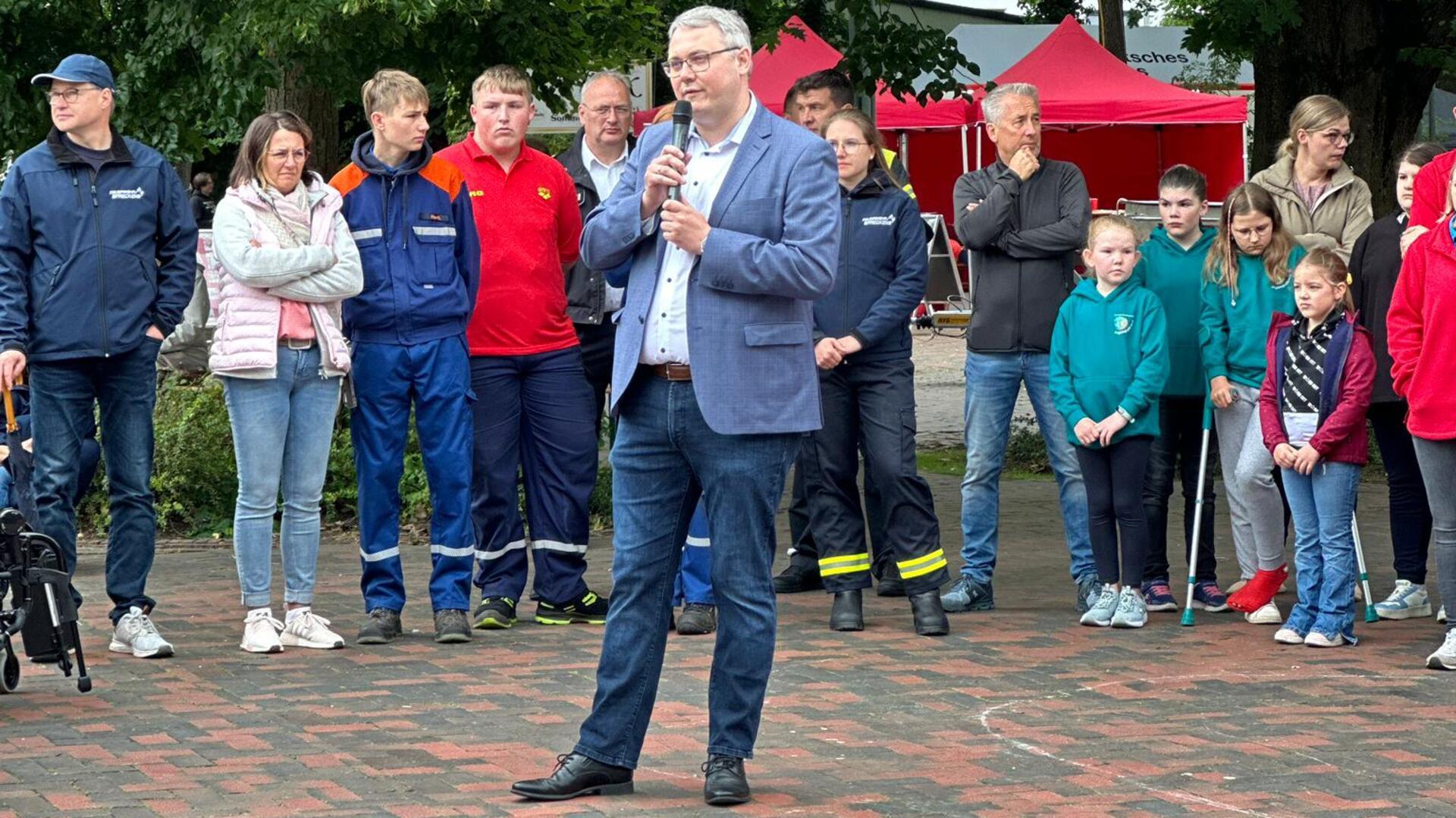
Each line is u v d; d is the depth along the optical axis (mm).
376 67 10922
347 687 6348
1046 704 6117
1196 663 6828
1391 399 7762
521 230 7516
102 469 10062
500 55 11258
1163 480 8125
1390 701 6160
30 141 11484
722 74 4832
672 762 5336
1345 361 7121
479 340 7527
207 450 10227
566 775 4906
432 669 6668
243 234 6840
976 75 14508
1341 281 7211
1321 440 7070
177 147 11156
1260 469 7660
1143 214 17141
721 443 4812
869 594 8477
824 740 5590
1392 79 16188
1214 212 15906
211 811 4746
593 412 7723
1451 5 15695
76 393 6844
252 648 6984
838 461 7430
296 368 6980
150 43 10797
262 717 5859
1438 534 6824
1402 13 15875
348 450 10609
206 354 10977
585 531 7734
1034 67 23922
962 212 8047
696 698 6180
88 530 10180
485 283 7508
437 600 7297
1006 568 9336
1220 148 26672
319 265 6883
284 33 9867
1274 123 16375
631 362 4871
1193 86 26469
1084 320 7641
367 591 7305
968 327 8109
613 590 4980
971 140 26000
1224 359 7816
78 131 6797
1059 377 7688
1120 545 8328
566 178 7680
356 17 10328
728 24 4844
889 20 14312
